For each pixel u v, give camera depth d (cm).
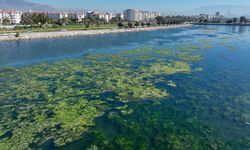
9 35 8375
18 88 2881
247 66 4100
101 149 1639
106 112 2209
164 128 1922
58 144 1688
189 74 3528
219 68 3947
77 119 2047
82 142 1717
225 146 1675
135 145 1683
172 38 9362
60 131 1855
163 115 2161
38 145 1675
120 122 2016
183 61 4503
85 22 15712
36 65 4206
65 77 3362
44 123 1973
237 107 2338
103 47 6688
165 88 2888
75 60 4669
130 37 9838
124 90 2791
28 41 8044
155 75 3447
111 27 14512
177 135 1814
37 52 5794
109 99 2527
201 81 3183
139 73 3553
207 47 6462
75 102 2430
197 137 1788
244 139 1769
